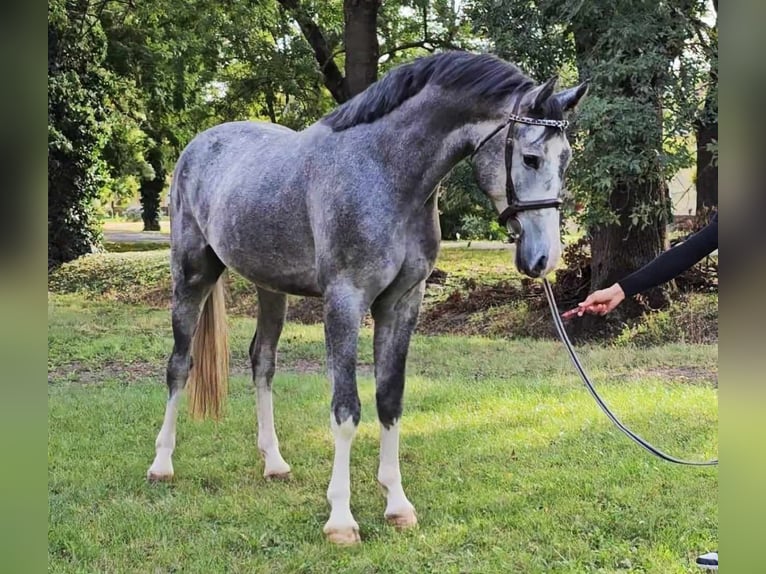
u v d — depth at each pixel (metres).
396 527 3.38
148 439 4.79
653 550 3.07
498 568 2.96
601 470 4.01
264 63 10.77
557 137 2.78
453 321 9.85
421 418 5.22
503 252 12.97
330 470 4.17
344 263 3.13
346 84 9.83
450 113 3.03
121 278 12.65
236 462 4.31
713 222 2.51
